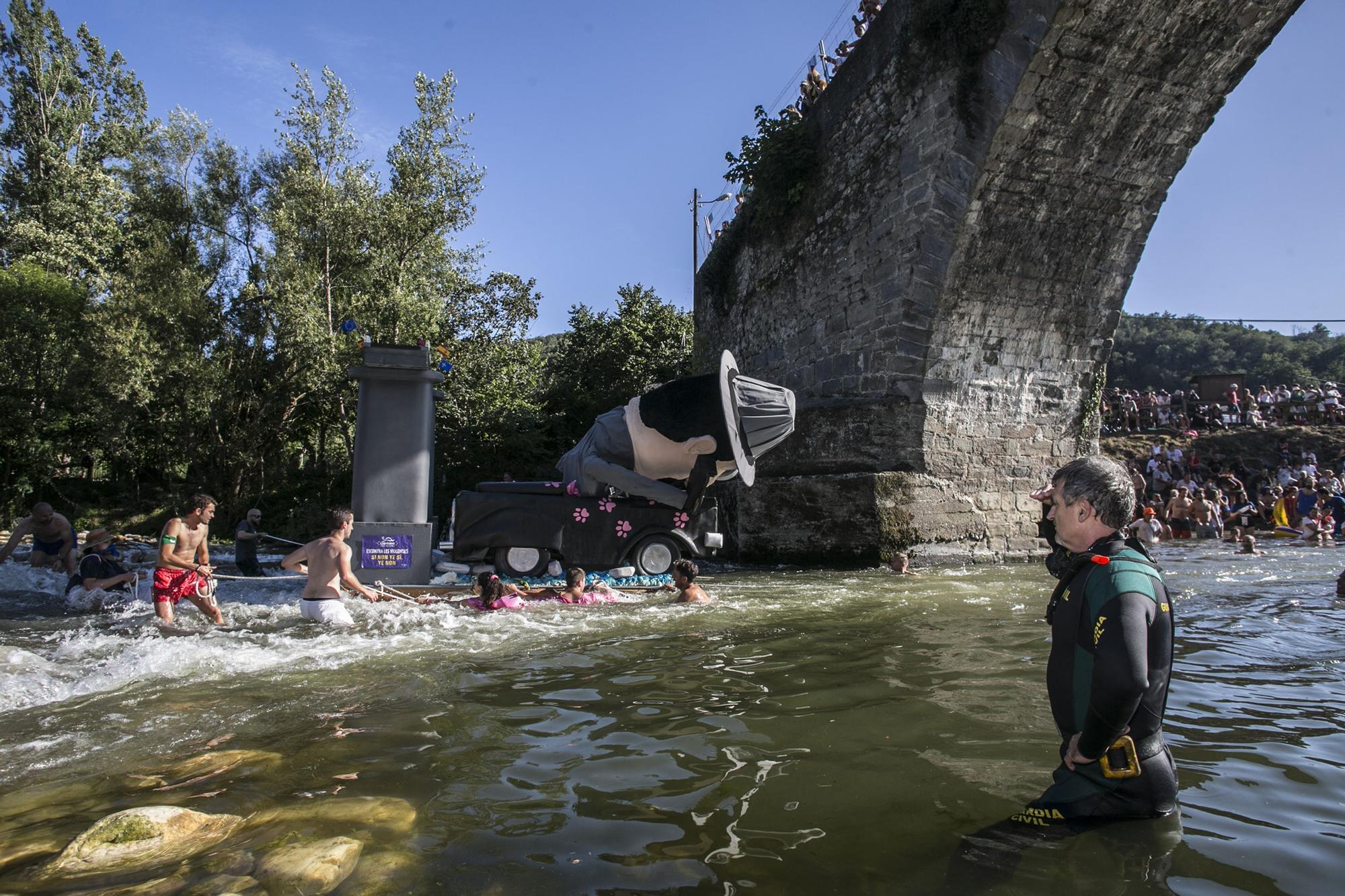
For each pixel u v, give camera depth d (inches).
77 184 1146.0
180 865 87.1
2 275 929.5
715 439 360.8
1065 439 550.9
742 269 733.3
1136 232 514.3
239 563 453.4
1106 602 89.3
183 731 142.6
